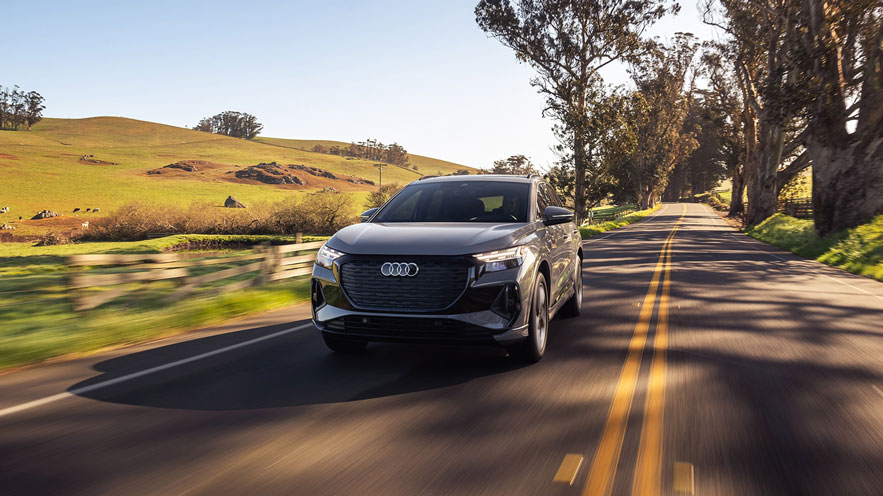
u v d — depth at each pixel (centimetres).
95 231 6178
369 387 476
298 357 582
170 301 934
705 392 465
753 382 495
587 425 387
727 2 4019
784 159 4353
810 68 2283
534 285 535
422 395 454
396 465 324
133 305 970
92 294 808
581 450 345
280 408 424
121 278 836
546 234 621
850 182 2134
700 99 7494
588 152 4572
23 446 352
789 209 5041
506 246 520
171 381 498
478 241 511
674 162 8962
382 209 660
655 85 7200
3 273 2275
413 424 390
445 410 418
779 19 3388
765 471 317
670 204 12338
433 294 489
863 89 2125
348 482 303
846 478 310
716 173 13450
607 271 1442
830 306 923
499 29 4525
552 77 4534
